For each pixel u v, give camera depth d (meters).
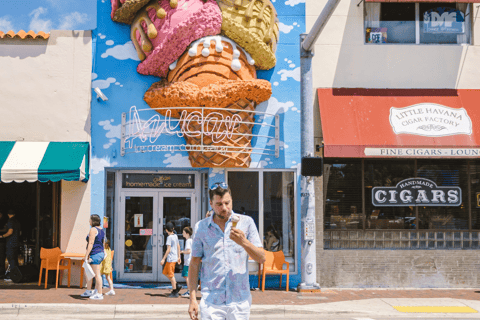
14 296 9.14
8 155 10.13
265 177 11.12
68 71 10.94
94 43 11.04
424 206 11.20
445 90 11.30
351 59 11.30
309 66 10.31
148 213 11.45
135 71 11.02
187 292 9.48
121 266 11.26
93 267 9.02
